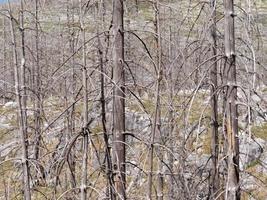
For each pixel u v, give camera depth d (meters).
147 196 7.52
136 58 7.80
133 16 7.75
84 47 6.49
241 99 6.42
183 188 7.58
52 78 6.84
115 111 7.68
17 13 8.19
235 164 6.09
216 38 7.29
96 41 6.84
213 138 8.16
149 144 7.41
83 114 6.76
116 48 7.52
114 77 7.55
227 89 6.09
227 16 6.09
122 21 7.60
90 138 6.54
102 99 6.98
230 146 6.04
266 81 5.96
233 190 6.08
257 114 6.17
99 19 6.93
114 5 7.56
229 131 6.07
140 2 7.62
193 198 7.47
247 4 5.91
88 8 6.89
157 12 7.25
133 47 7.87
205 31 6.12
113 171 7.04
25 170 7.57
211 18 6.30
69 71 6.96
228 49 6.08
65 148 6.63
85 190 6.32
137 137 7.80
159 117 8.23
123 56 7.57
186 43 6.49
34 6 8.20
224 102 6.41
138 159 7.69
